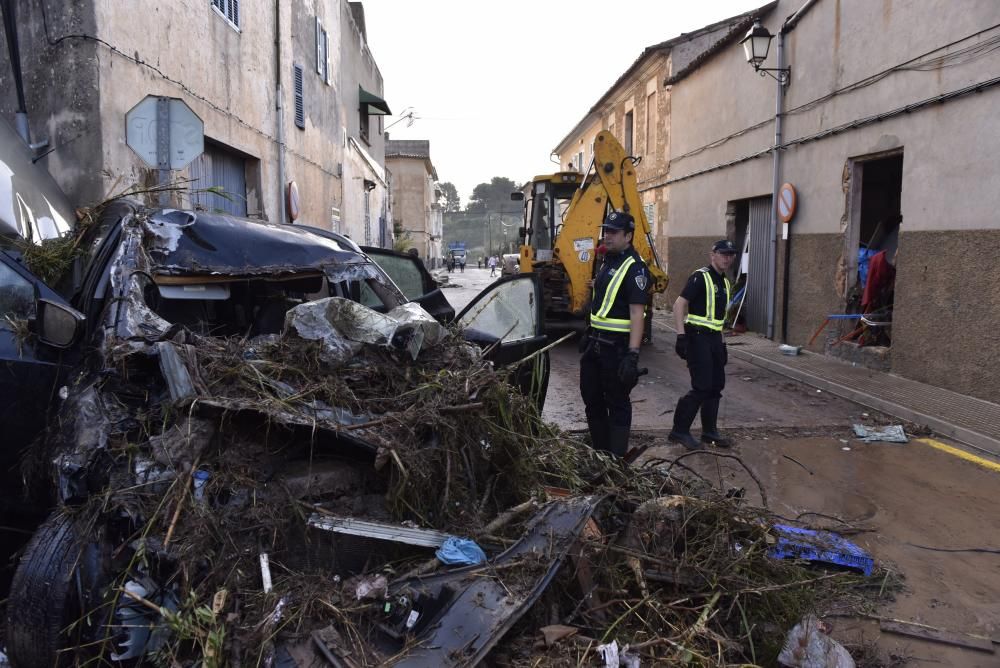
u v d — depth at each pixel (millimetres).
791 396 8453
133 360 3090
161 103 6223
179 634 2504
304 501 2967
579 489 3910
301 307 3445
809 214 11031
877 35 9109
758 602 3281
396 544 3004
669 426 7027
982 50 7293
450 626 2602
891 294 9664
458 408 3273
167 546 2660
